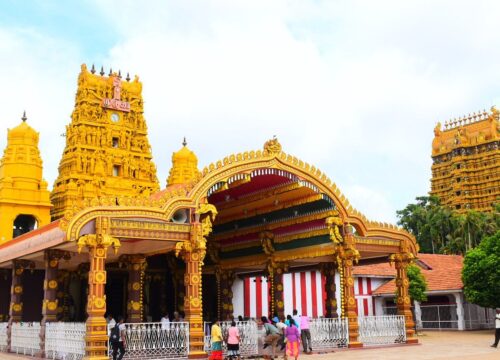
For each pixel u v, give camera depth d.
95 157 45.69
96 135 46.69
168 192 20.80
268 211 27.66
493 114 104.88
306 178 24.30
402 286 27.03
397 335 26.09
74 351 18.86
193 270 20.62
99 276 18.47
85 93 47.31
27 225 40.66
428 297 42.19
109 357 18.11
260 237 28.66
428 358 19.36
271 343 19.98
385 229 26.62
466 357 19.58
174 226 20.45
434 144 112.44
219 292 31.48
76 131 46.19
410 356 20.28
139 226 19.59
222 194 26.89
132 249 23.92
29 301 31.14
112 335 18.08
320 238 26.09
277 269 28.42
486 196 99.62
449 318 40.25
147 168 48.97
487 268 33.94
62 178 45.00
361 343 24.20
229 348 19.16
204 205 21.33
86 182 44.66
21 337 23.73
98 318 18.12
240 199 27.45
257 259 29.25
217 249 31.66
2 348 25.72
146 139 50.09
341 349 23.23
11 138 40.22
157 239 20.00
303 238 26.88
